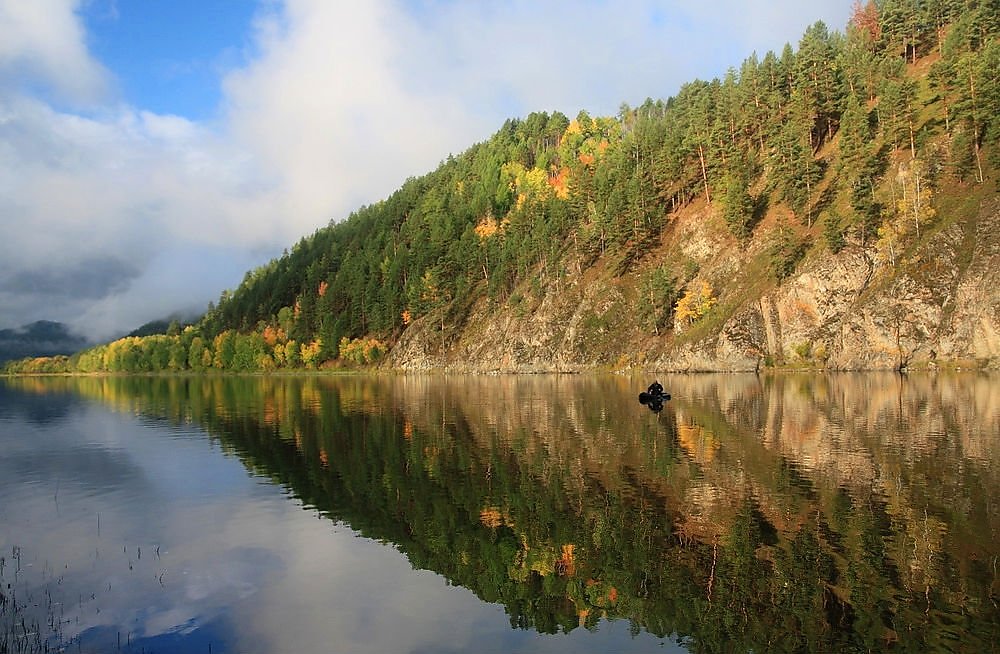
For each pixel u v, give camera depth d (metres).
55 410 79.88
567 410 61.56
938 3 143.88
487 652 15.06
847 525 22.50
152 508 28.44
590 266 150.75
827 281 105.75
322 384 130.88
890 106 113.81
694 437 42.25
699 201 145.25
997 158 95.00
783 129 131.38
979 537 20.89
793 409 55.12
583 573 19.73
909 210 102.25
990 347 86.75
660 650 14.92
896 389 68.81
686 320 124.44
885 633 15.09
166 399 95.38
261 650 15.41
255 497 29.92
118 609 17.89
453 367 160.00
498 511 26.41
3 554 22.55
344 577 19.97
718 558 20.19
